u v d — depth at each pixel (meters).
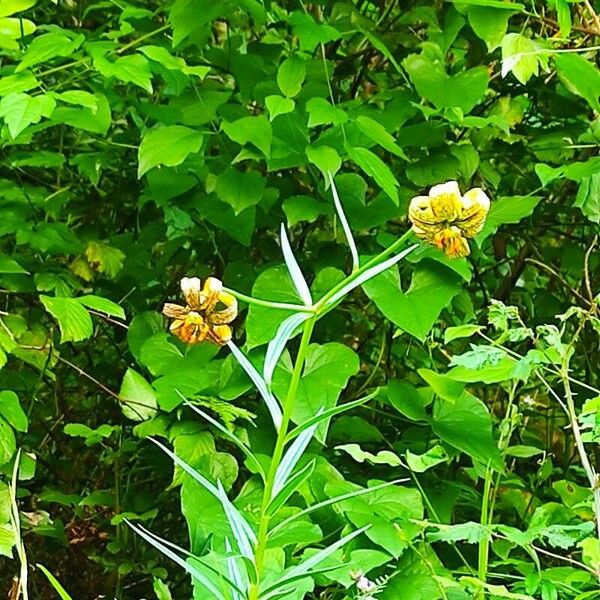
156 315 1.13
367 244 1.12
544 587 0.76
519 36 0.93
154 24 1.15
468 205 0.60
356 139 1.01
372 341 1.24
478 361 0.77
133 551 1.16
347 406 0.61
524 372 0.79
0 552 0.88
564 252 1.23
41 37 0.96
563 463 1.24
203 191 1.09
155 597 1.20
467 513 1.12
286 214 1.00
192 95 1.07
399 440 1.11
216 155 1.18
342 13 1.16
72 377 1.24
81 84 1.13
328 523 0.92
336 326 1.15
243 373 0.96
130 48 1.14
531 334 0.82
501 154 1.24
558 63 0.94
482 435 0.94
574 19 1.17
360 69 1.20
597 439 0.76
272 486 0.63
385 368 1.20
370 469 1.09
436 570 0.86
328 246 1.11
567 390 0.80
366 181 1.16
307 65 1.10
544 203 1.23
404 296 0.94
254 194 1.01
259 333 0.94
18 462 0.97
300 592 0.77
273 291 0.98
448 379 0.90
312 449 1.02
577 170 0.98
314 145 0.99
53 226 1.15
